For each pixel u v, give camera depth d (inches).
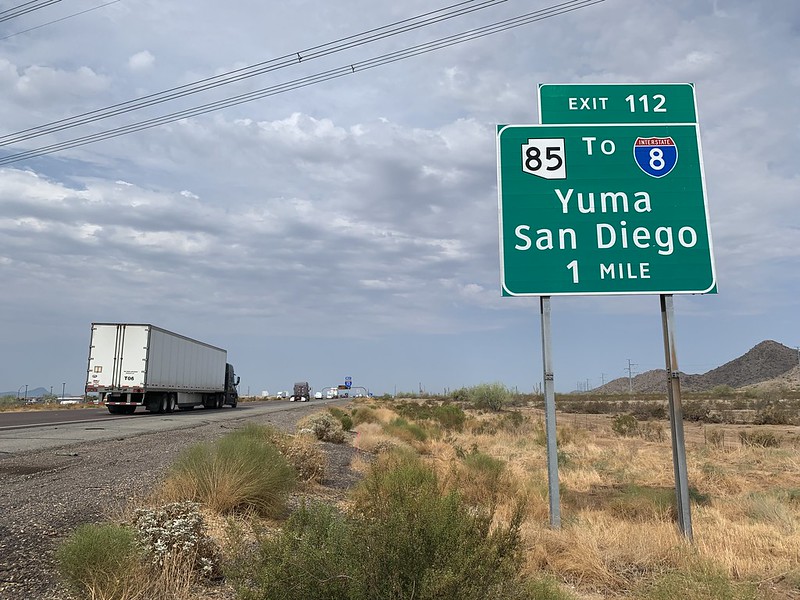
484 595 168.4
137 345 1547.7
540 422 1545.3
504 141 405.1
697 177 398.9
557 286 389.7
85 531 235.5
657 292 386.0
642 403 2787.9
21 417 1380.4
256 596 173.5
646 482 629.9
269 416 1616.6
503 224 396.2
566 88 409.1
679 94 407.8
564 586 270.4
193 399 1994.3
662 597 234.8
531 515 411.8
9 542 285.3
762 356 6614.2
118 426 1088.8
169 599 219.1
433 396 5344.5
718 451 926.4
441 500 189.3
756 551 326.3
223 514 355.3
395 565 165.3
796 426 1716.3
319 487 502.3
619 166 400.5
